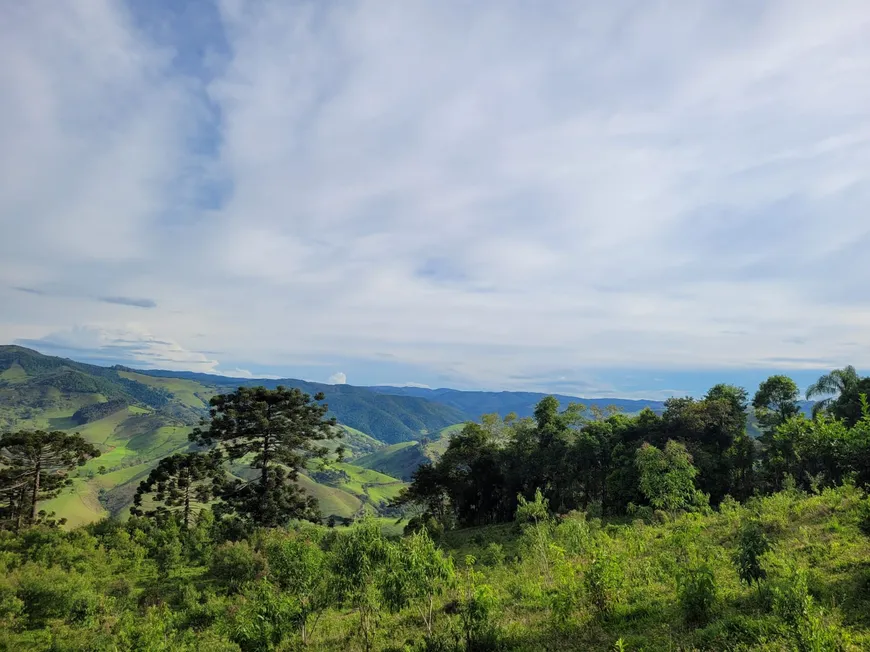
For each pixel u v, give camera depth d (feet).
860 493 51.72
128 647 53.62
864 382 126.93
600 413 192.54
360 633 48.55
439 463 186.70
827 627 26.55
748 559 39.24
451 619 44.62
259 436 150.82
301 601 47.93
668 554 51.88
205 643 54.85
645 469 93.66
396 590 40.24
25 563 93.20
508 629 41.06
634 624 37.11
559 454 157.99
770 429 141.08
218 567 93.40
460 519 185.78
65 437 153.38
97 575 93.09
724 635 30.14
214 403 149.69
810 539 50.39
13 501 158.51
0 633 63.77
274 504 143.95
